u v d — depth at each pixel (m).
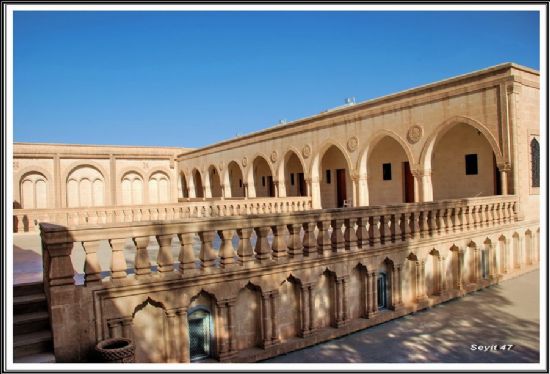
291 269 8.49
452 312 10.74
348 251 9.43
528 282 13.70
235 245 13.94
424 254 11.27
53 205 39.31
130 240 15.43
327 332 8.98
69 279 6.11
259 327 8.20
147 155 44.84
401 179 24.17
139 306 6.93
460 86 16.98
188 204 19.80
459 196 20.89
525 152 15.55
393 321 10.14
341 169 29.42
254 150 31.94
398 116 19.83
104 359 5.81
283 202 23.69
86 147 41.31
